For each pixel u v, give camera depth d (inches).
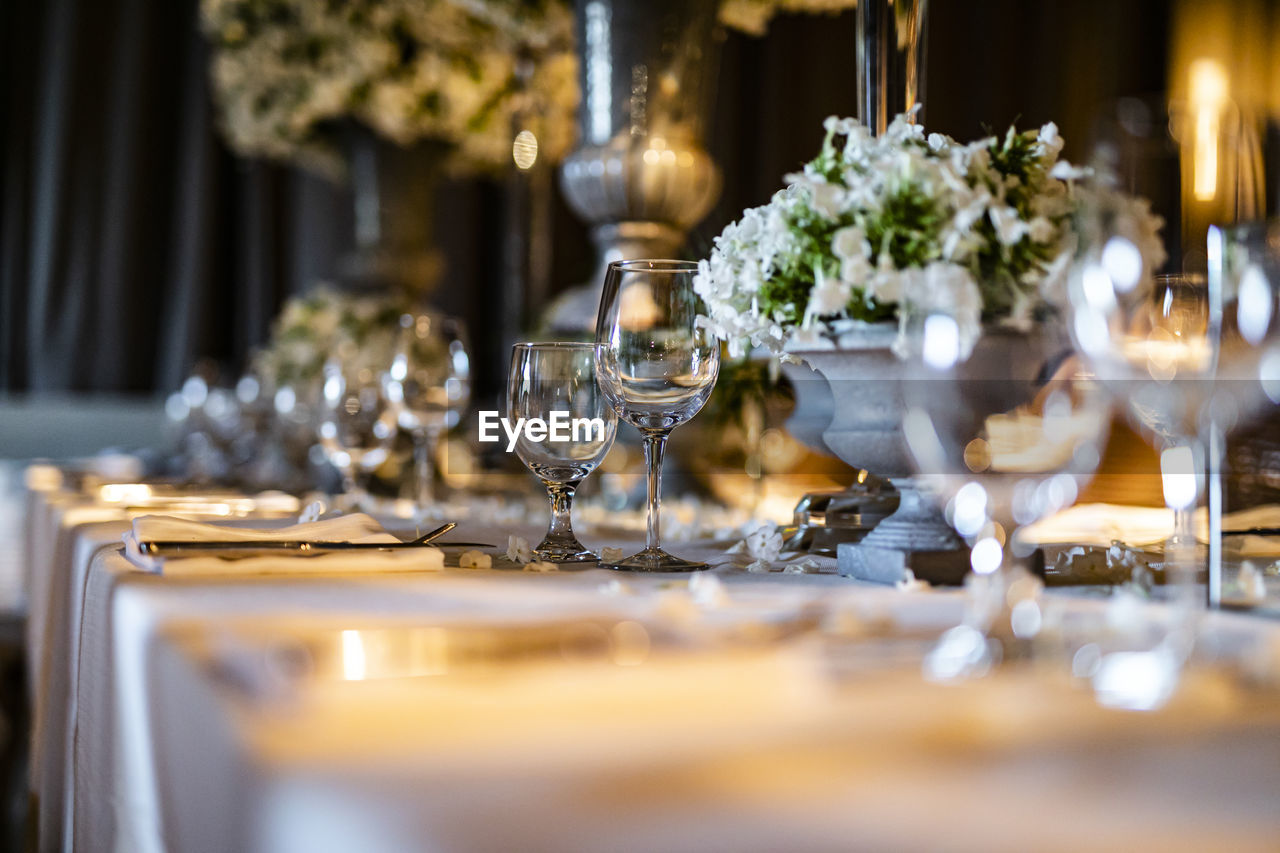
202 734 14.5
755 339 33.2
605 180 70.4
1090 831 10.9
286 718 13.3
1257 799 11.8
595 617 22.0
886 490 40.3
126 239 181.3
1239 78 218.2
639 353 33.0
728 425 59.3
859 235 29.2
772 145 199.0
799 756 12.8
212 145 182.9
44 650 48.1
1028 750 13.3
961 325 23.7
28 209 178.5
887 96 40.3
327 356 106.4
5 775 81.6
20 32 176.7
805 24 199.0
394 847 10.4
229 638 17.4
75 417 175.8
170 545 29.5
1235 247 23.5
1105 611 22.6
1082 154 212.4
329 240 187.6
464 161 116.7
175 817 16.5
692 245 75.0
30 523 77.0
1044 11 214.8
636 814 11.1
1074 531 38.5
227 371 141.6
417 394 58.0
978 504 23.5
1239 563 26.5
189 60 181.9
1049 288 26.5
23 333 179.0
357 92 102.7
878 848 10.5
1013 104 215.0
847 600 24.8
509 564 33.3
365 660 15.9
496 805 11.1
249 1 104.7
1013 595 21.4
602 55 70.4
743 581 30.2
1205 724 14.4
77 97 178.5
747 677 15.4
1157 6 217.5
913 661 17.1
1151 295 23.3
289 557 29.4
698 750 12.7
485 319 198.2
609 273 33.9
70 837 34.4
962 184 28.4
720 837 10.7
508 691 14.5
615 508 68.8
